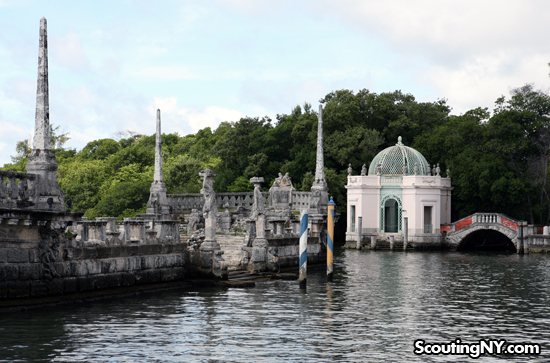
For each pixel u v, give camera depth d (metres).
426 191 71.44
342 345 18.98
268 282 34.22
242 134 82.00
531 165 70.44
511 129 70.56
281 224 39.91
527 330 22.00
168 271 30.39
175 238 31.75
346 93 80.94
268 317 23.23
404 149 75.12
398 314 24.69
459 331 21.61
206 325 21.39
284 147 82.75
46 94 22.91
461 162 73.00
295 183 77.25
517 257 59.44
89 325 20.56
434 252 67.31
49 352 17.09
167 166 68.06
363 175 73.19
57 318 21.27
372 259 55.50
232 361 16.77
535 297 30.23
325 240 45.62
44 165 22.67
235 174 78.75
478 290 32.84
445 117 86.00
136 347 17.98
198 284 31.48
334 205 35.69
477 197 74.38
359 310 25.36
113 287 26.45
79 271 24.39
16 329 19.50
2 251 21.30
